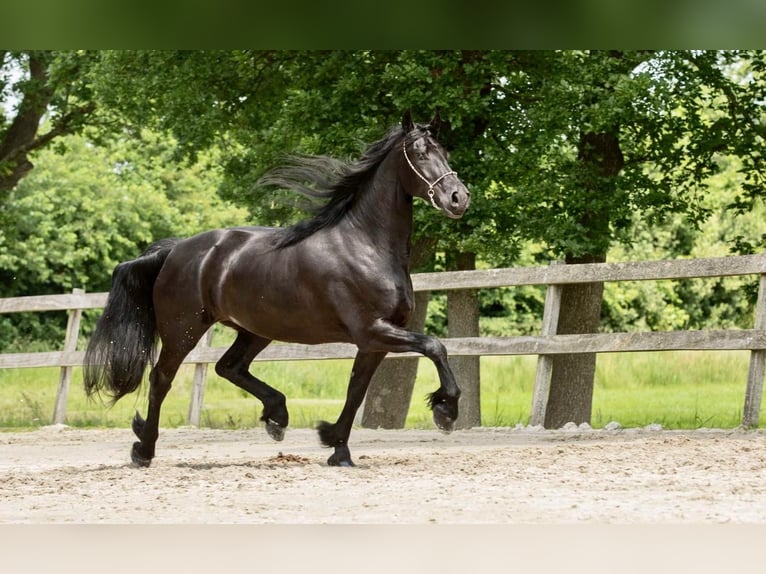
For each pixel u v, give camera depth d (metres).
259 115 18.88
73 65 20.67
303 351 15.85
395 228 9.55
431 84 16.14
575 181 16.42
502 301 37.62
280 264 9.77
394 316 9.48
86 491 8.47
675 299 37.62
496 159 16.02
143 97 19.03
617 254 36.28
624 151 18.45
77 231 39.78
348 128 16.31
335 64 16.70
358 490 8.09
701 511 6.79
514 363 29.66
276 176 10.09
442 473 9.04
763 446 10.34
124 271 10.50
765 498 7.28
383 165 9.60
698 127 17.67
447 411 9.07
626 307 37.62
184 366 26.48
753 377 12.46
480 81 16.00
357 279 9.41
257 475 9.14
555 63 16.22
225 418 18.75
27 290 39.50
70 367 17.81
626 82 15.58
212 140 19.17
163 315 10.34
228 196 19.66
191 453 12.06
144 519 6.99
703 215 18.48
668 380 27.09
